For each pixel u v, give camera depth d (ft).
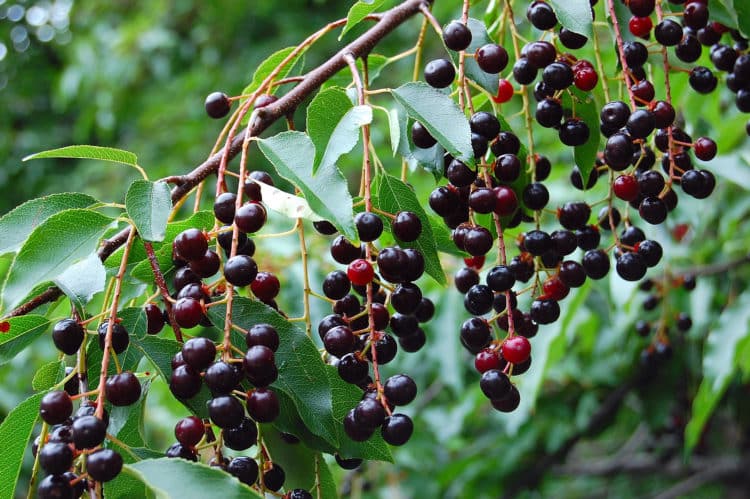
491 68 1.67
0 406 3.15
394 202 1.68
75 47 5.93
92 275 1.59
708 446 3.89
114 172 5.72
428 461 3.52
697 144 1.72
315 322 2.75
